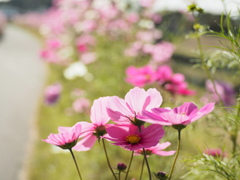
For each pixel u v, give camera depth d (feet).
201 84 15.58
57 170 11.04
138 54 13.74
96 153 10.64
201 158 3.57
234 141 4.42
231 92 5.51
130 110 2.85
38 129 15.62
